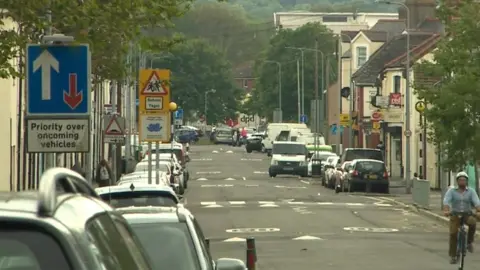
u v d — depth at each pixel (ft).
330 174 513.04
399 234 272.10
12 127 291.58
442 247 236.43
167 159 410.93
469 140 287.69
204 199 419.74
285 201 408.46
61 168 45.06
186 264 90.79
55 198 38.88
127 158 491.31
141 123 238.48
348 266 196.03
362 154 522.47
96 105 477.36
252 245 154.30
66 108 126.93
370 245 239.71
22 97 310.45
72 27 143.43
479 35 283.18
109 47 156.25
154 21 145.28
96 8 140.15
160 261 90.74
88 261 36.96
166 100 239.30
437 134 295.07
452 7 298.35
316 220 315.78
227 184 537.24
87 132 127.03
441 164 297.33
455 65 287.07
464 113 287.07
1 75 144.97
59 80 126.93
